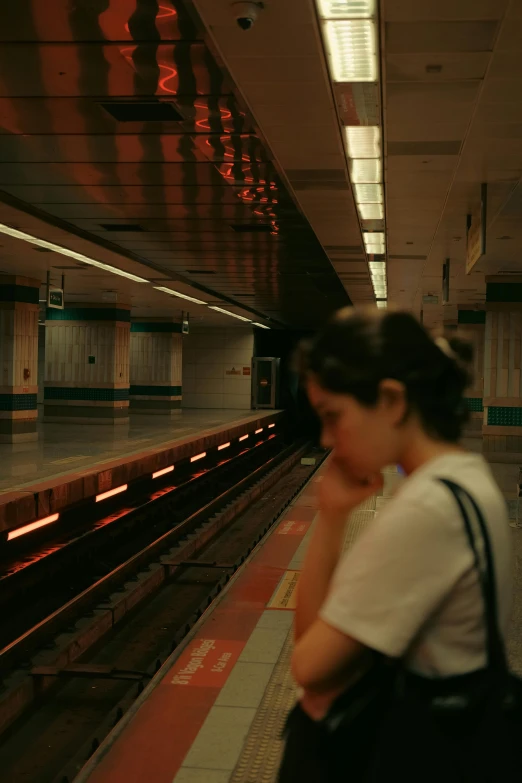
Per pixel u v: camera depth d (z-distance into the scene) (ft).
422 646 3.41
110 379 79.46
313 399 3.85
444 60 17.42
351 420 3.68
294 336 124.67
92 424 79.56
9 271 55.98
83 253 46.70
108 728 17.13
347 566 3.43
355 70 18.22
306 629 3.80
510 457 52.75
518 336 52.26
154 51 17.75
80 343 79.87
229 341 118.83
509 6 14.71
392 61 17.54
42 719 20.18
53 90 20.48
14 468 40.93
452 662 3.38
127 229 39.73
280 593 21.84
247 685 14.46
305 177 27.86
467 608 3.35
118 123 23.04
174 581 35.68
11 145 25.48
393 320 3.73
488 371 52.85
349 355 3.64
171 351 100.01
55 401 80.59
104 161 27.17
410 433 3.72
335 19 15.60
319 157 25.29
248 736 12.10
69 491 36.29
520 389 52.60
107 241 43.57
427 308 79.30
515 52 16.85
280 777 3.71
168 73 19.07
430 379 3.64
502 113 20.65
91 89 20.33
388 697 3.53
